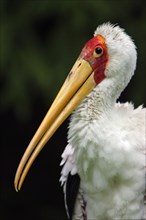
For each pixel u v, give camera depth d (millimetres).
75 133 8445
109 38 8508
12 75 12484
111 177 8547
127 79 8602
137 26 12930
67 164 9008
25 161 8414
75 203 9164
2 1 12805
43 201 14672
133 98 12836
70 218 9336
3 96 12555
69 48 12703
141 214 8664
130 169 8500
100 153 8414
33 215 14578
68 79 8570
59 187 14703
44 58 12648
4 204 14562
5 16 12758
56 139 14445
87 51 8547
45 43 12805
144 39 12859
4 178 14703
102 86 8500
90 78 8523
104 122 8438
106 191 8656
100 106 8469
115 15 12844
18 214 14578
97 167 8523
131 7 12984
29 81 12500
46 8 12750
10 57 12492
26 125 14289
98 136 8375
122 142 8438
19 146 14602
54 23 12883
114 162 8445
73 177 9016
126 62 8508
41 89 12383
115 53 8492
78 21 12680
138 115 8711
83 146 8406
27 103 12562
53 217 14477
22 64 12508
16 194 14625
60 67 12555
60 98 8523
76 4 12711
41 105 13844
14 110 13625
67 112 8500
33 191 14711
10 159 14688
